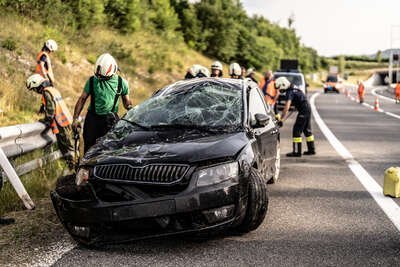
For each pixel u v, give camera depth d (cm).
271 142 886
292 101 1357
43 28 2819
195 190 572
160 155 599
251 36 7431
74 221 592
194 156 593
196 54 6175
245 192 615
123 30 4322
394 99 4869
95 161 614
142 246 614
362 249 596
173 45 5228
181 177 577
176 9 6550
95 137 945
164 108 771
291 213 762
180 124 718
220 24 6694
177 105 775
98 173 598
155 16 5325
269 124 889
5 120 1403
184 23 6444
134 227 577
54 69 2362
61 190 623
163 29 5353
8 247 621
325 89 6944
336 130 1983
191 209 566
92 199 585
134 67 3400
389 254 578
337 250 593
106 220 571
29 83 1033
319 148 1494
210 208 577
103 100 925
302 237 644
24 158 988
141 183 575
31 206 780
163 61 4003
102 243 587
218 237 644
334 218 734
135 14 4453
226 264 549
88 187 596
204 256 574
